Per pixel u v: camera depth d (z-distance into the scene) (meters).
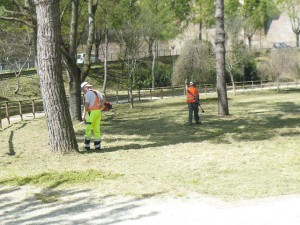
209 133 13.66
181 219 5.66
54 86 10.03
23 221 5.80
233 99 31.78
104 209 6.18
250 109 22.69
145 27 34.38
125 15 30.75
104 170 8.52
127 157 9.76
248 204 6.18
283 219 5.54
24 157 10.02
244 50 42.56
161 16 43.44
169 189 7.07
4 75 39.78
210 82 44.56
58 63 10.09
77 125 16.59
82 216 5.91
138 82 46.28
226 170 8.27
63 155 10.02
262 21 61.16
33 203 6.61
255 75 48.75
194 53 39.53
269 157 9.34
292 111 20.58
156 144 11.59
